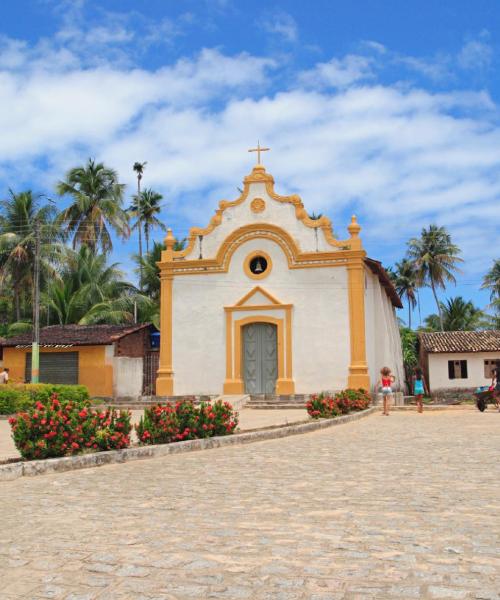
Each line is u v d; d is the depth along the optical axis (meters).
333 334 24.84
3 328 39.22
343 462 9.73
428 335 39.44
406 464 9.37
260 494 7.11
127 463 10.15
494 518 5.73
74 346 27.59
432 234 60.31
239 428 15.02
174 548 4.80
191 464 9.88
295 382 24.97
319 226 25.59
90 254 41.66
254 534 5.22
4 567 4.38
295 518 5.82
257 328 25.95
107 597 3.75
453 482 7.69
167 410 12.19
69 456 9.84
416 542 4.90
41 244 37.56
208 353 25.97
